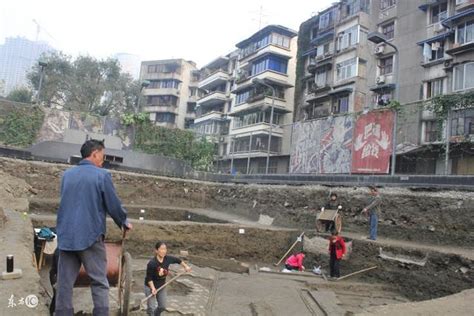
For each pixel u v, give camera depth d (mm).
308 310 8266
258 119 41375
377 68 31750
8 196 13414
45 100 41438
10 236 7340
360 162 16172
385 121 15375
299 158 19875
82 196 4016
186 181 22141
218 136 29188
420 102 14445
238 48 48938
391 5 32031
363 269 11562
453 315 5285
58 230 4035
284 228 15203
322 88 35562
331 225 13938
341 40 35219
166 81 63469
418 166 14930
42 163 18578
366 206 13570
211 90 56625
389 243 11625
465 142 13188
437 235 11797
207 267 11742
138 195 20766
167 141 29219
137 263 11047
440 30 27578
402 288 10500
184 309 7590
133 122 28516
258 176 20422
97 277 4023
